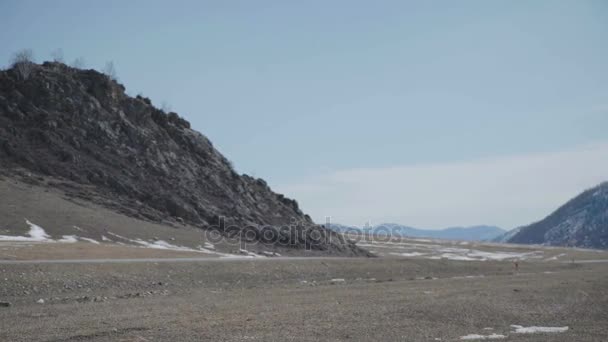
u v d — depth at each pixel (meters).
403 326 31.73
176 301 43.19
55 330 29.02
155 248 85.69
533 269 104.81
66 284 46.97
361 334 29.11
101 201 108.25
